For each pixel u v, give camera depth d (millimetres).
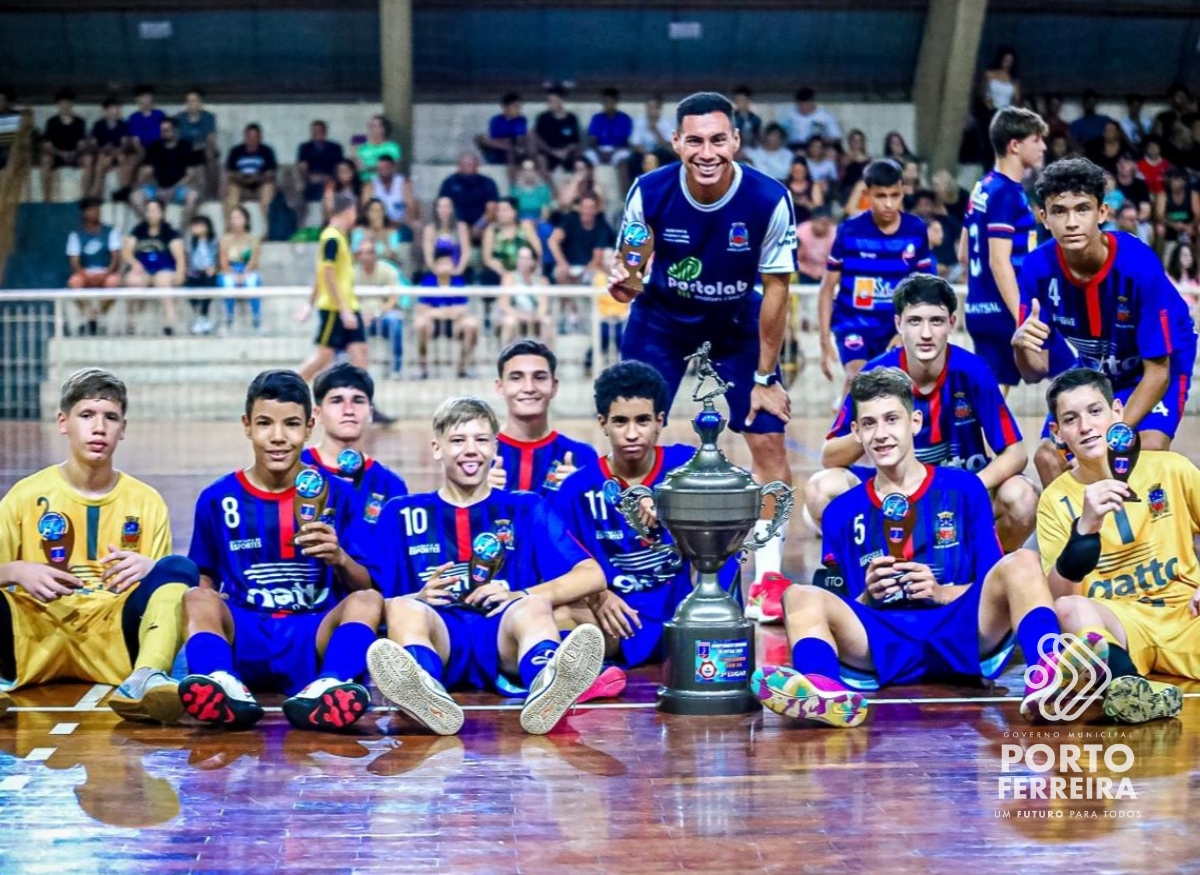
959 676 4574
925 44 19188
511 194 16953
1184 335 5223
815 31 19406
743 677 4273
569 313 13812
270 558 4590
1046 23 19578
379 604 4391
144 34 19109
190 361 14070
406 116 18328
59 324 13812
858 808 3336
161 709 4031
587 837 3154
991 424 5230
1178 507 4707
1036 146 6734
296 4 18859
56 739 3979
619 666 4926
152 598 4477
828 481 5484
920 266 8148
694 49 19594
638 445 4789
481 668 4480
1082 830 3182
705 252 5621
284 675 4500
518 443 5445
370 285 14391
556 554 4633
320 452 5398
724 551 4289
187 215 16812
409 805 3377
